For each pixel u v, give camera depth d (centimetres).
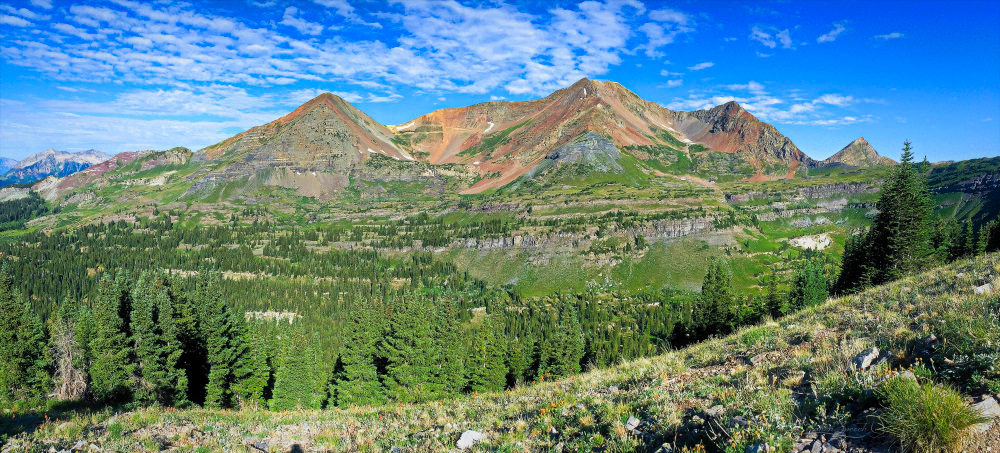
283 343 6538
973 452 714
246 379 6125
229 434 1847
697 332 8112
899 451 754
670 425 1082
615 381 1727
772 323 2053
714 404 1151
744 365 1491
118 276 6894
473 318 19812
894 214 6266
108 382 4656
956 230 10031
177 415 2220
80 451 1547
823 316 1892
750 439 899
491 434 1386
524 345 8038
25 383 5400
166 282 7481
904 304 1720
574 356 6806
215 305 5956
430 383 5244
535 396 1827
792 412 980
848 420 886
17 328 5572
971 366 930
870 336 1397
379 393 5272
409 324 5572
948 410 737
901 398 803
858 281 6800
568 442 1182
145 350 4909
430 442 1420
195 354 5803
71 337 5344
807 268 9131
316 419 2145
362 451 1512
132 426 1880
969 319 1150
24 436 1702
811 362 1277
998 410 787
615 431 1139
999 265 1962
